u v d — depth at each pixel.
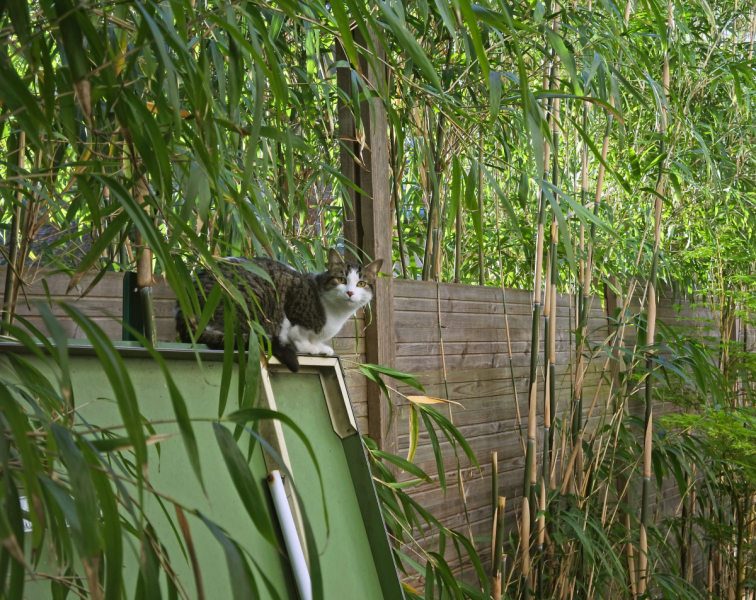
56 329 0.49
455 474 2.58
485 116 2.47
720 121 3.19
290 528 1.18
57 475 0.75
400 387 2.33
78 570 0.90
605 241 3.15
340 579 1.27
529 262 3.00
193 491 1.13
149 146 0.80
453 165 1.25
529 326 3.01
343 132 2.21
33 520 0.54
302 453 1.34
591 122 3.04
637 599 2.80
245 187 0.80
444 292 2.57
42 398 0.82
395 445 2.26
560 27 2.36
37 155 1.07
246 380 0.91
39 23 0.66
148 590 0.57
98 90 0.71
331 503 1.35
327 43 2.46
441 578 1.79
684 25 2.57
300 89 2.08
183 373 1.23
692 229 3.53
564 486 2.80
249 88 1.81
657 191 2.77
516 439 2.89
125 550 0.99
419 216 3.07
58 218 1.84
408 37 0.83
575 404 2.94
